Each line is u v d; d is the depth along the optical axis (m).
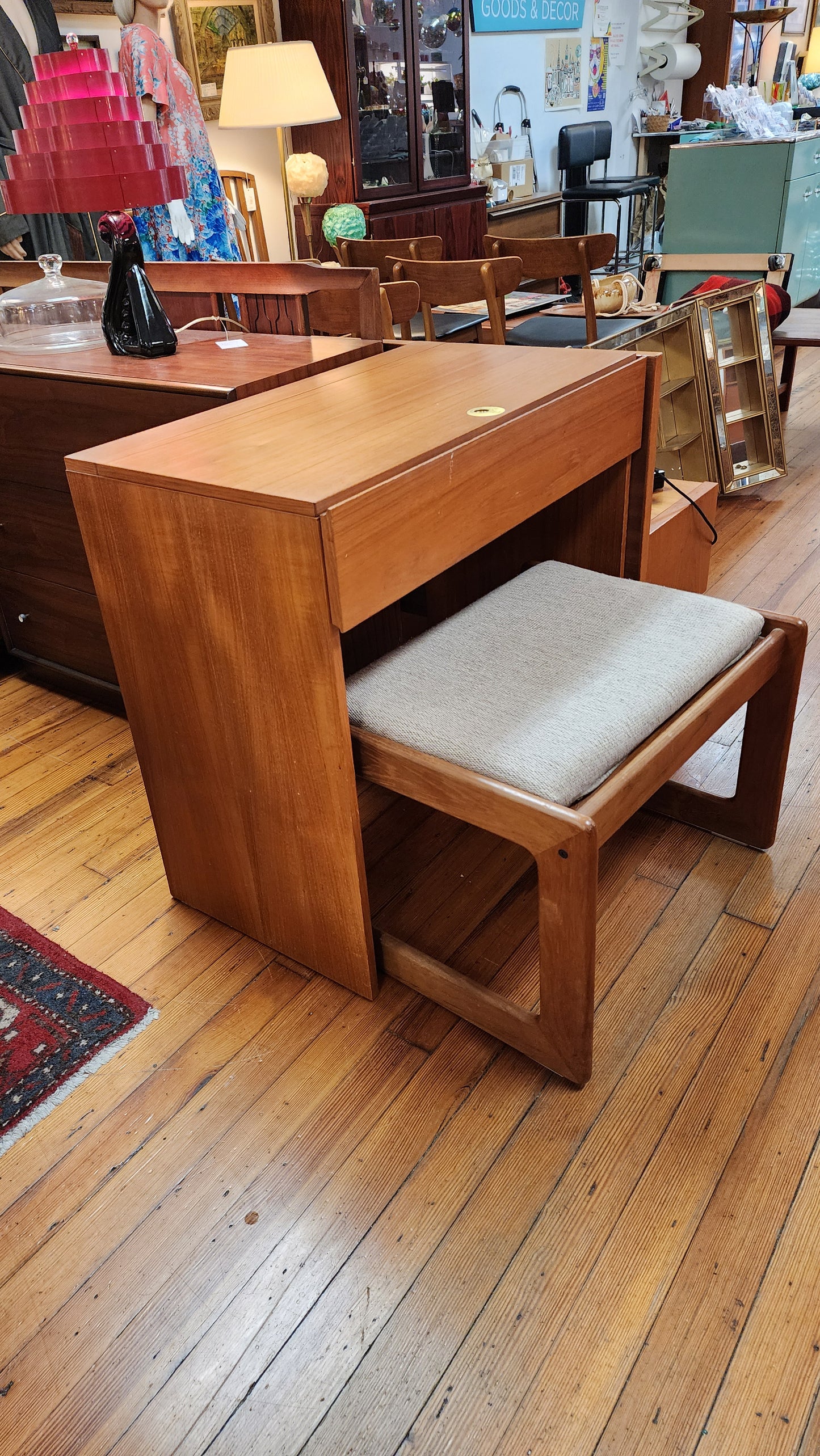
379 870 1.65
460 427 1.15
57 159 1.69
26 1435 0.92
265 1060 1.30
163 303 2.09
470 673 1.24
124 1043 1.33
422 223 4.37
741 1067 1.24
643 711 1.15
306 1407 0.93
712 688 1.26
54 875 1.68
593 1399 0.92
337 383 1.43
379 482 1.03
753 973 1.38
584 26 6.04
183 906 1.59
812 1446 0.87
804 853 1.60
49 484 1.84
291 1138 1.19
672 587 1.91
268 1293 1.03
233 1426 0.92
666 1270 1.02
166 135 2.66
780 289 3.31
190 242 2.79
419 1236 1.07
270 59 3.32
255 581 1.08
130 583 1.24
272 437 1.20
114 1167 1.17
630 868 1.59
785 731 1.46
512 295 4.13
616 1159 1.14
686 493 1.90
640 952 1.42
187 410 1.48
